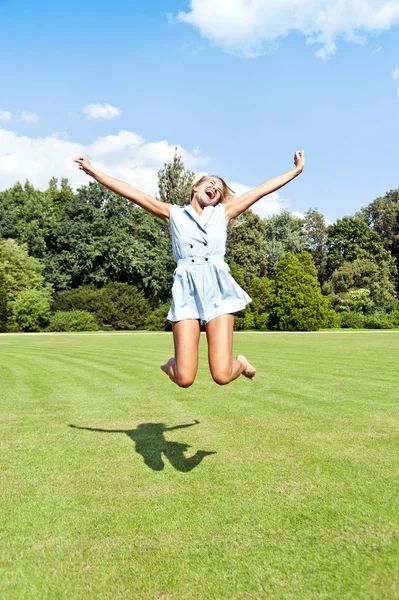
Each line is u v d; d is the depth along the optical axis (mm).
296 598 2166
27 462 4223
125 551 2627
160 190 48688
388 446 4523
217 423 5594
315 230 60031
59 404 7043
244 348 16859
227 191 3764
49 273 45125
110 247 44812
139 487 3568
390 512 3039
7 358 14492
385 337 24688
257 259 51938
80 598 2211
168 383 9000
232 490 3459
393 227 61562
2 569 2473
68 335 30844
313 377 9312
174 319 3455
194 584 2297
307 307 35250
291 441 4734
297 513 3049
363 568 2398
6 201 48719
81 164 3662
